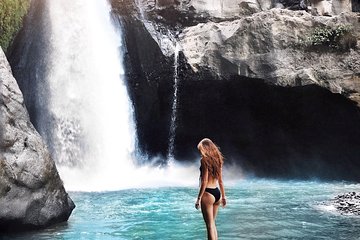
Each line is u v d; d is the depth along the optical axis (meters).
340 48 19.78
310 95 19.69
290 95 19.94
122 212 11.97
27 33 19.95
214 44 20.88
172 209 12.45
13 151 9.17
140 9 22.41
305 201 13.93
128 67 22.42
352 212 11.88
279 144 21.56
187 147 22.91
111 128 22.48
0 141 9.01
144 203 13.48
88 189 17.03
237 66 20.36
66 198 10.50
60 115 21.47
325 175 21.33
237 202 13.71
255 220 10.84
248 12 23.08
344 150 20.64
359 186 18.09
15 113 9.56
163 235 9.38
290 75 19.64
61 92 21.58
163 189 16.92
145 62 21.98
